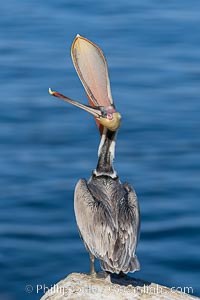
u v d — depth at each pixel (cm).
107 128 1658
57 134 4372
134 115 4584
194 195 3703
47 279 3103
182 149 4191
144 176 3919
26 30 6250
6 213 3584
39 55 5644
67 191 3750
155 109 4669
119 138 4325
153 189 3769
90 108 1655
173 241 3328
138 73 5241
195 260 3197
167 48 5766
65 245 3325
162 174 3934
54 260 3225
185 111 4644
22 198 3694
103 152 1672
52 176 3912
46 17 6544
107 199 1639
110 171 1673
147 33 6112
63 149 4212
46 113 4638
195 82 5072
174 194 3716
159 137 4341
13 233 3422
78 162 4062
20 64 5450
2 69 5350
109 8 6738
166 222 3462
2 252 3278
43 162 4062
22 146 4256
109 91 1703
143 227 3425
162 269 3153
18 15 6612
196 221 3462
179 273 3133
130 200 1631
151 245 3303
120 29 6222
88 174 3938
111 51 5725
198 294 3034
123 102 4769
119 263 1577
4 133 4400
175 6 6781
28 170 3972
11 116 4600
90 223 1631
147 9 6706
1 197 3706
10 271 3156
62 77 5216
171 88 4981
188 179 3872
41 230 3441
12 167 4006
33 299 2970
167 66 5356
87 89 1717
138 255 3228
